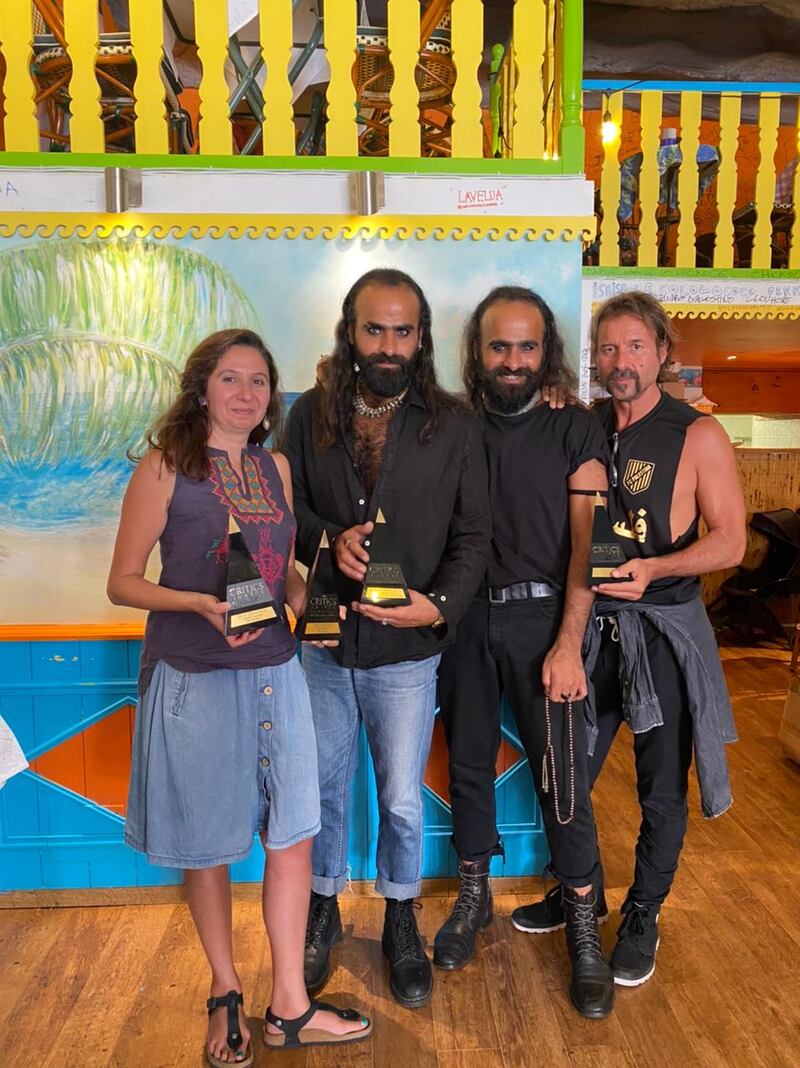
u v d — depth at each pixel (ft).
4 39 7.54
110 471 7.89
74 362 7.75
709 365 28.81
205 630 5.45
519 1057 6.07
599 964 6.73
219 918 5.88
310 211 7.72
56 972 7.04
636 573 6.27
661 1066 5.97
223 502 5.48
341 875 7.05
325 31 7.69
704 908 8.11
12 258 7.61
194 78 13.83
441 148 11.51
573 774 6.74
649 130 16.55
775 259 18.13
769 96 16.39
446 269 7.84
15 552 7.91
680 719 6.86
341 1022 6.18
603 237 16.90
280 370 7.87
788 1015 6.53
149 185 7.59
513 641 6.79
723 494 6.72
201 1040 6.23
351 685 6.64
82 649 7.89
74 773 8.00
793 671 12.19
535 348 6.52
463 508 6.47
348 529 6.18
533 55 7.88
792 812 10.34
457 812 7.27
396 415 6.32
